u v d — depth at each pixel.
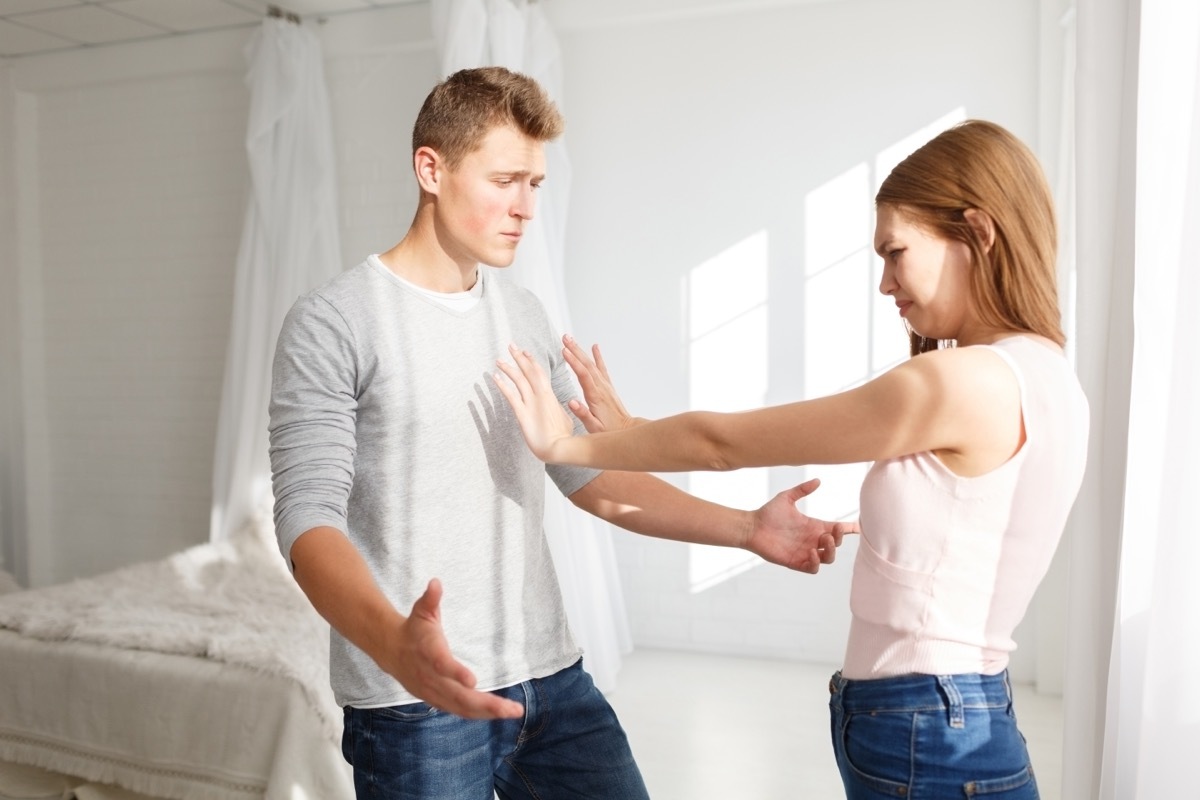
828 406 1.21
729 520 1.67
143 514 5.32
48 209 5.41
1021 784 1.21
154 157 5.18
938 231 1.23
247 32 4.87
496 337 1.62
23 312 5.41
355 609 1.19
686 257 4.53
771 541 1.66
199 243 5.12
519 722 1.56
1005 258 1.21
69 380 5.43
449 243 1.57
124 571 3.76
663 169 4.55
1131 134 1.83
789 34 4.35
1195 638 1.55
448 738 1.48
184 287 5.17
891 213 1.25
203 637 2.90
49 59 5.27
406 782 1.47
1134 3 1.83
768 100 4.39
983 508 1.17
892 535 1.21
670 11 4.38
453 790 1.48
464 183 1.52
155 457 5.28
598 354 1.67
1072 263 3.71
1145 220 1.73
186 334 5.18
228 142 5.03
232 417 4.51
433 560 1.50
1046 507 1.20
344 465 1.42
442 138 1.52
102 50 5.16
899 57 4.23
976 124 1.24
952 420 1.14
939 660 1.19
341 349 1.47
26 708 2.98
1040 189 1.22
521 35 3.93
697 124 4.49
